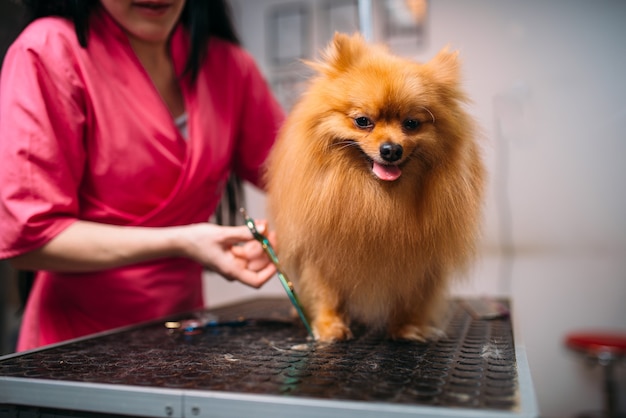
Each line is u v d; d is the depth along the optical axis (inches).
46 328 61.1
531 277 116.1
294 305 53.7
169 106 67.2
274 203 53.6
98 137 57.8
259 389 31.3
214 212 78.1
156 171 60.7
